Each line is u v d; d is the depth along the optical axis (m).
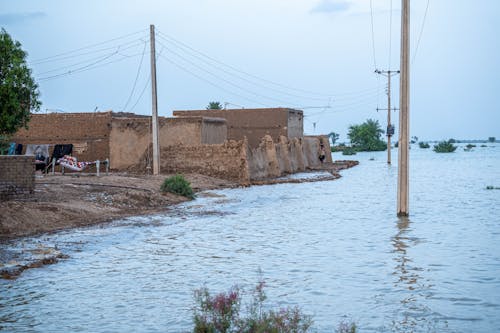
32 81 26.25
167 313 11.07
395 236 20.25
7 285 13.28
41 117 46.22
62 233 19.88
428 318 10.74
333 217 25.56
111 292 12.66
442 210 28.38
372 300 11.94
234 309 9.43
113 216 24.27
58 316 10.96
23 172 22.56
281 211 27.62
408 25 23.36
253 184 43.78
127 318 10.79
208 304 9.40
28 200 22.73
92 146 46.03
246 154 45.16
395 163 85.38
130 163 45.91
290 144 60.31
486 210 28.34
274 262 15.77
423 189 41.91
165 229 21.67
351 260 15.99
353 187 42.44
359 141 169.00
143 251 17.34
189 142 46.19
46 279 13.83
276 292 12.59
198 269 14.91
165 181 32.56
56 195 25.92
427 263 15.52
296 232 21.20
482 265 15.21
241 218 25.06
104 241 18.86
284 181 46.19
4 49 25.39
